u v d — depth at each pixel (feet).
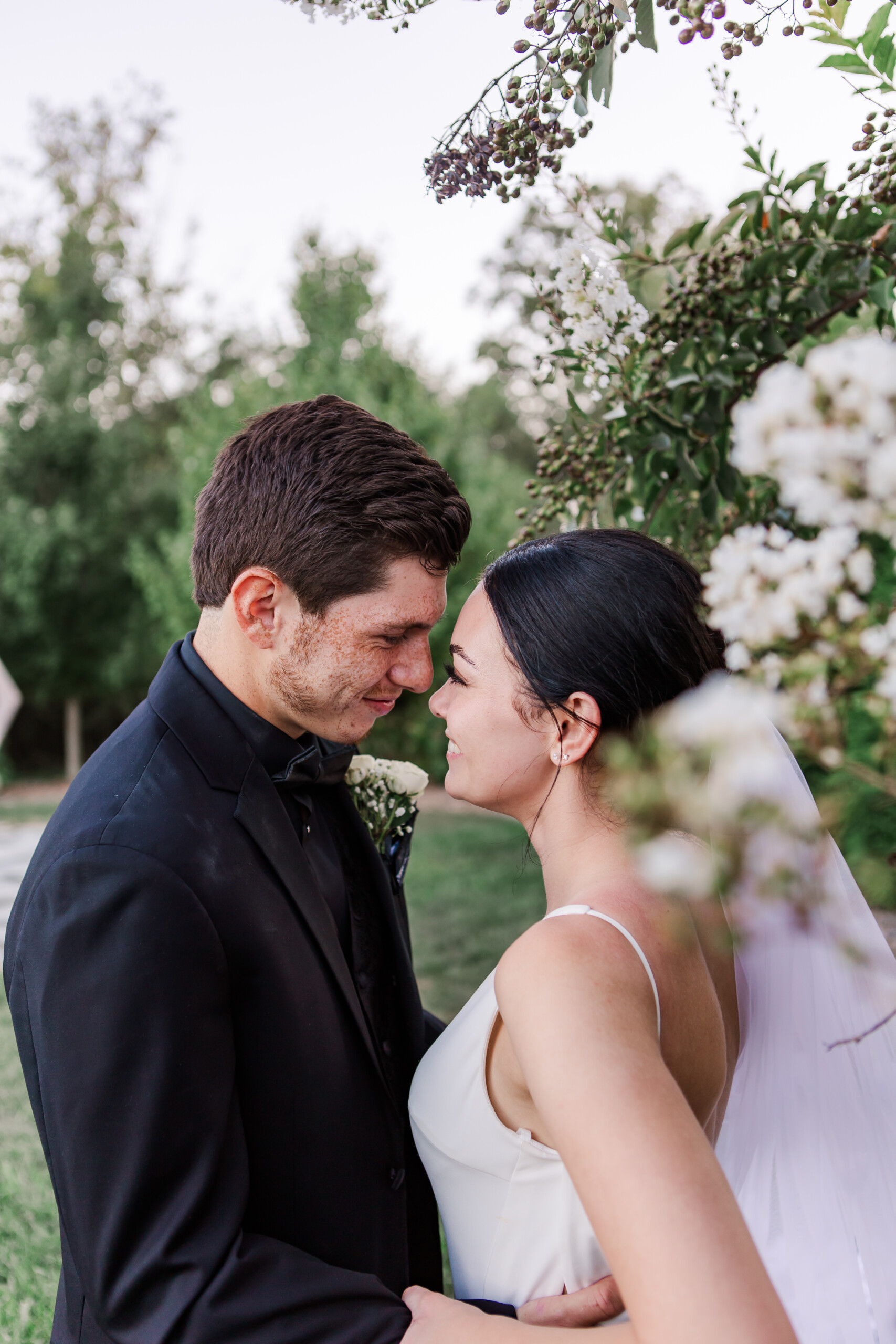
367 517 3.88
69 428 48.44
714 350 6.39
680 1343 2.28
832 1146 4.29
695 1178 2.48
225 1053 3.58
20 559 46.42
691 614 3.96
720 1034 3.58
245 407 35.65
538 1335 3.17
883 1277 4.13
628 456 6.72
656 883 2.34
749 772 2.26
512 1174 3.78
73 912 3.43
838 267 6.11
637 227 7.63
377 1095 4.26
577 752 3.88
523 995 3.01
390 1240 4.23
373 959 4.72
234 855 3.77
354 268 36.68
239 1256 3.36
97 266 53.47
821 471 2.03
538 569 4.02
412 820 5.60
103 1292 3.30
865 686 2.34
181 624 37.06
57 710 56.80
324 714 4.20
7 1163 11.13
